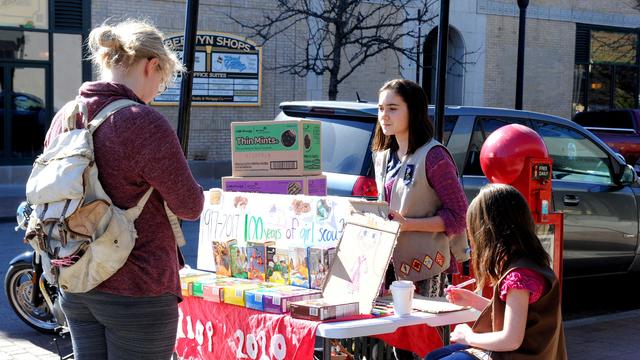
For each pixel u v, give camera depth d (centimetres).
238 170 472
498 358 332
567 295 866
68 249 286
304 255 400
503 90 2406
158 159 291
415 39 2170
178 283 309
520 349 331
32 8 1709
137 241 296
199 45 1883
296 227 417
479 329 350
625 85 2702
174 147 296
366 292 363
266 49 1983
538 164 509
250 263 428
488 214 338
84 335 307
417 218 408
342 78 1772
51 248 291
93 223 285
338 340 430
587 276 786
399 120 412
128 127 291
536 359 329
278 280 414
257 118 1989
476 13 2327
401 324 356
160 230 302
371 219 375
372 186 593
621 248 794
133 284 294
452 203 406
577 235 759
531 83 2470
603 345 640
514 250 333
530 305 329
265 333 371
